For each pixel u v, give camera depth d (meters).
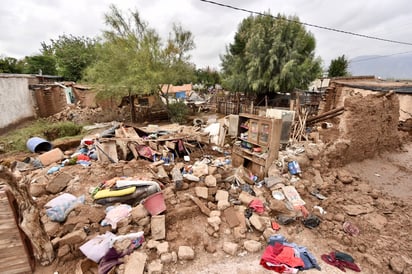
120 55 13.38
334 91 13.80
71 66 25.81
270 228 3.84
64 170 5.32
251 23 18.53
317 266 3.11
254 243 3.46
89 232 3.34
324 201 4.78
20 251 2.70
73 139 8.30
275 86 17.14
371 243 3.62
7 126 11.30
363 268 3.14
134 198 4.13
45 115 15.04
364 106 6.59
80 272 2.79
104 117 15.39
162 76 14.41
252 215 4.09
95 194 4.06
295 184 5.14
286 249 3.31
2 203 2.52
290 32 17.00
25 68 24.75
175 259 3.15
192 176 5.00
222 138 8.68
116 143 7.00
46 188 4.38
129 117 16.28
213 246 3.47
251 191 4.91
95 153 6.57
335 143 6.48
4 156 6.78
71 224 3.39
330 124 8.42
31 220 2.66
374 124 7.05
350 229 3.92
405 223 4.13
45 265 2.91
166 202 4.17
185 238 3.60
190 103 20.64
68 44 27.50
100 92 14.48
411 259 3.24
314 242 3.67
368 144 7.08
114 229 3.44
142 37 14.50
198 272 3.03
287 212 4.28
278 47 16.73
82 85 18.50
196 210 4.18
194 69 16.81
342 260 3.22
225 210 4.18
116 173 5.20
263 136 5.63
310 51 18.33
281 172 5.52
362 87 11.77
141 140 7.26
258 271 3.04
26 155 6.84
